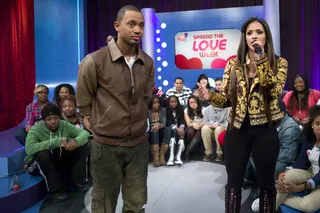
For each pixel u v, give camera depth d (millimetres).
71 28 5383
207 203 2703
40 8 4762
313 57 5738
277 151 1670
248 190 2914
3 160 3076
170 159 3850
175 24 5695
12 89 4773
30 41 4859
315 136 2359
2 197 2520
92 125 1693
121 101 1617
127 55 1659
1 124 4598
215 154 4301
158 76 5832
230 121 1734
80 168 3031
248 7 5398
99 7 6641
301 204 2201
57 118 2930
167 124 4113
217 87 4664
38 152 2787
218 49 5574
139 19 1583
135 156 1712
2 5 4641
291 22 5859
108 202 1729
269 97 1634
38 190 2838
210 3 6227
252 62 1676
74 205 2736
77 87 1662
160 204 2703
